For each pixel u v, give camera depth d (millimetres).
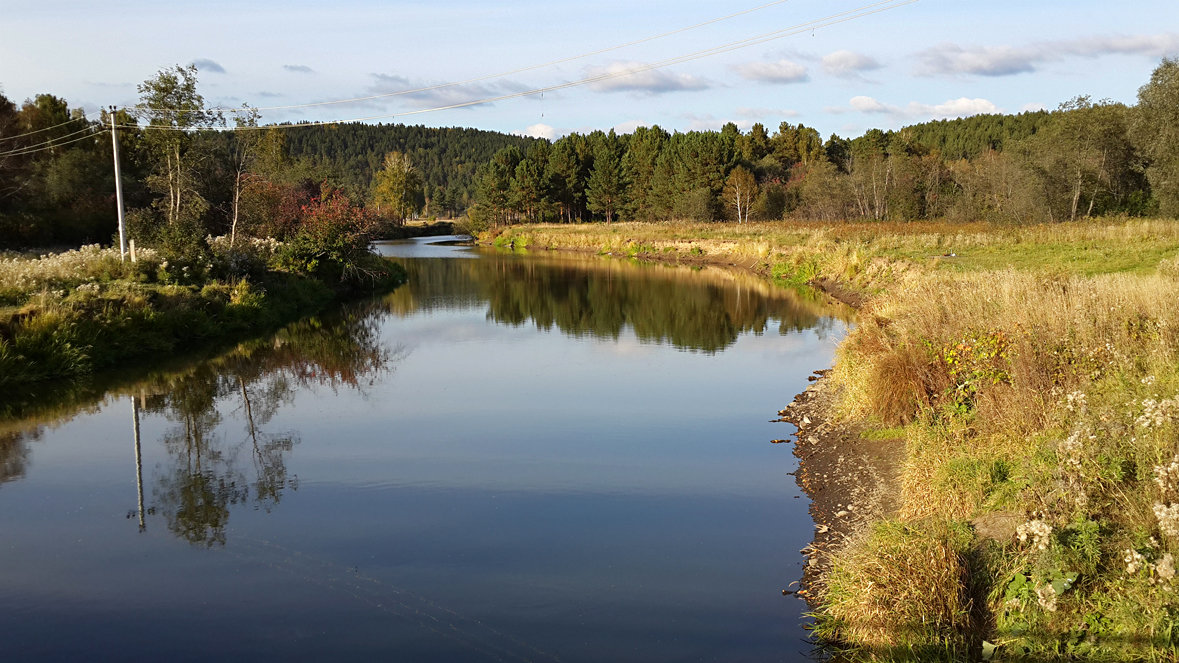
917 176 69438
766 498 8875
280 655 5816
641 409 13203
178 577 7102
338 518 8492
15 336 14664
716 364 17062
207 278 22625
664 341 20297
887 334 13258
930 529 6043
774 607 6402
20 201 39312
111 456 10750
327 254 31297
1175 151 35875
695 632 6047
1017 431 7523
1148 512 5383
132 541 7887
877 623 5449
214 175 33500
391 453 10867
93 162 42594
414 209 116188
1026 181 49500
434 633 6090
